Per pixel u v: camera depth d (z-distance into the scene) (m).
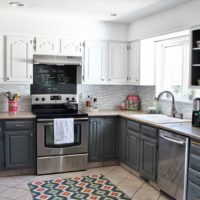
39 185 3.74
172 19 3.76
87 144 4.42
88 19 4.55
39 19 4.33
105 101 5.15
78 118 4.30
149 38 4.43
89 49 4.66
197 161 2.84
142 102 5.11
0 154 3.97
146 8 3.81
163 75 4.71
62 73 4.82
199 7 3.27
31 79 4.38
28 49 4.31
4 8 3.91
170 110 4.40
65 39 4.50
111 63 4.82
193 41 3.42
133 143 4.14
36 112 4.44
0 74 4.21
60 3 3.64
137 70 4.69
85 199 3.34
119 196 3.43
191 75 3.45
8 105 4.53
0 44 4.18
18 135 4.02
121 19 4.55
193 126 3.35
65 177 4.08
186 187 3.01
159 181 3.52
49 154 4.19
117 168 4.52
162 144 3.43
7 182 3.84
